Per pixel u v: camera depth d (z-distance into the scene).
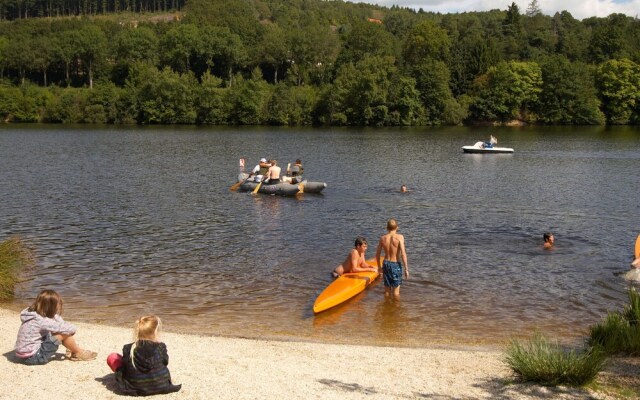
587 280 14.55
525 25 150.12
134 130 76.44
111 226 20.52
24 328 8.47
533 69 92.31
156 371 7.43
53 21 132.50
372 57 98.25
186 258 16.50
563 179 33.25
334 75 107.00
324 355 9.58
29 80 108.31
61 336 8.61
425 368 8.99
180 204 24.89
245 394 7.57
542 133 74.50
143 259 16.36
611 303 12.96
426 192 28.53
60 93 95.81
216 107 91.38
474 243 18.27
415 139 63.03
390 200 26.25
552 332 11.29
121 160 41.50
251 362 8.99
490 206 24.88
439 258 16.47
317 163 40.56
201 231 19.89
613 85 91.44
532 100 91.50
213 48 109.31
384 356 9.61
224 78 112.75
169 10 194.62
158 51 111.00
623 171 36.78
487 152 48.41
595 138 66.06
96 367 8.44
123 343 9.81
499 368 9.02
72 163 39.41
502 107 89.94
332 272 15.10
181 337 10.51
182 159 42.41
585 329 11.48
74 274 14.90
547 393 7.87
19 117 91.69
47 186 29.34
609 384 8.25
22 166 37.53
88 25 128.38
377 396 7.68
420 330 11.37
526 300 13.13
